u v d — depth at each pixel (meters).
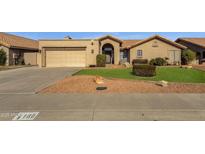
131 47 33.41
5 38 33.81
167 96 11.59
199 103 10.11
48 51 33.59
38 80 17.69
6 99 11.04
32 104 9.99
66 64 33.41
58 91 12.90
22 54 34.56
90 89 13.19
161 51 33.28
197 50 36.56
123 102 10.27
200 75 19.67
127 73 20.41
